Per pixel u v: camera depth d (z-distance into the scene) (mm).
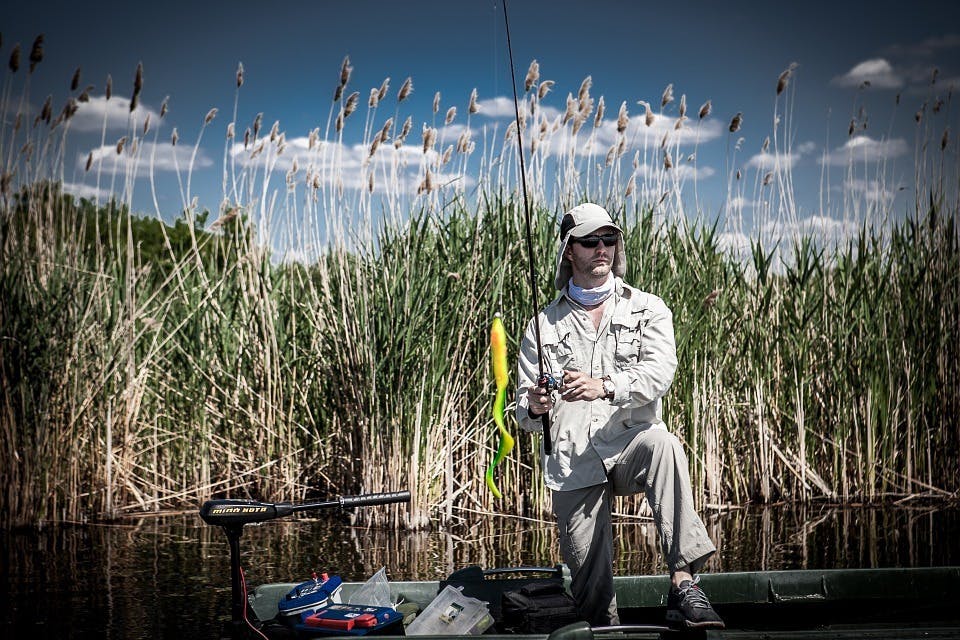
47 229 7969
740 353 8531
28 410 7598
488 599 3957
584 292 3855
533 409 3646
